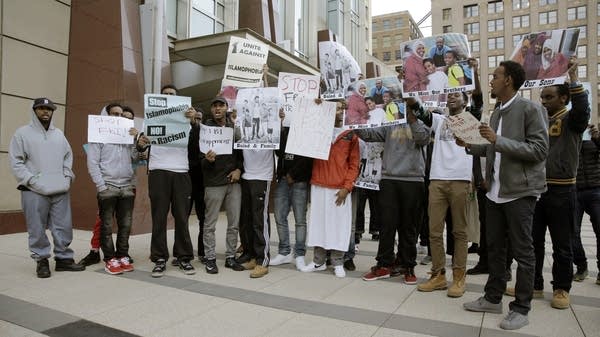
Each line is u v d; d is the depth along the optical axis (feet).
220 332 10.67
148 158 17.11
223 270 17.24
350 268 17.62
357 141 16.84
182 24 37.99
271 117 16.52
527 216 11.31
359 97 16.12
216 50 35.01
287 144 16.38
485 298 12.32
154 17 29.27
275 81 44.24
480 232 17.29
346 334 10.50
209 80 38.24
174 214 16.74
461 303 13.05
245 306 12.66
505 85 11.67
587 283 15.58
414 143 15.29
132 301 13.08
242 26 44.57
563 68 12.35
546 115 11.49
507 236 12.42
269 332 10.66
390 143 15.66
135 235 25.25
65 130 28.17
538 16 232.73
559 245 12.68
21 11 25.94
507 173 11.39
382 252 15.89
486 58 243.81
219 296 13.65
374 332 10.63
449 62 13.66
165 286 14.78
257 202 16.70
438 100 15.75
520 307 11.18
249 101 16.72
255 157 17.03
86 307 12.51
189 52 35.50
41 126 16.26
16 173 15.64
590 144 15.67
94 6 28.25
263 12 44.01
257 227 16.66
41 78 27.02
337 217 16.52
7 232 24.53
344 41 73.87
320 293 14.08
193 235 26.48
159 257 16.28
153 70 29.09
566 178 12.66
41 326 11.09
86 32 28.35
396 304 12.92
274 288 14.65
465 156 13.99
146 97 16.22
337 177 16.48
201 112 19.22
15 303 12.85
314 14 61.93
